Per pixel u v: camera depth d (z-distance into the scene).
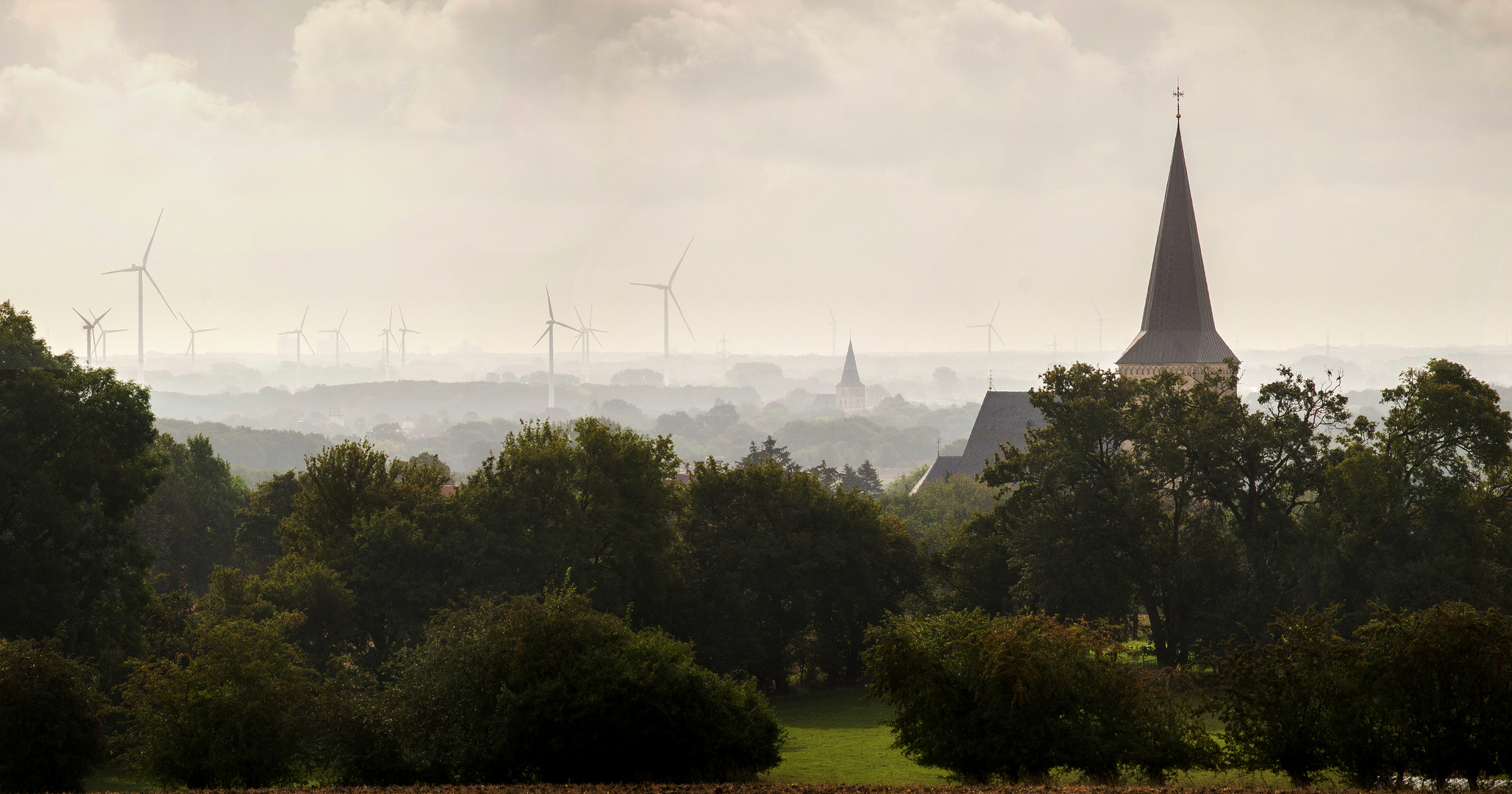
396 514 134.75
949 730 71.62
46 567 110.56
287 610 120.44
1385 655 67.56
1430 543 129.38
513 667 73.94
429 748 73.06
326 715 75.12
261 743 73.94
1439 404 131.38
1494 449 131.50
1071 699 70.50
